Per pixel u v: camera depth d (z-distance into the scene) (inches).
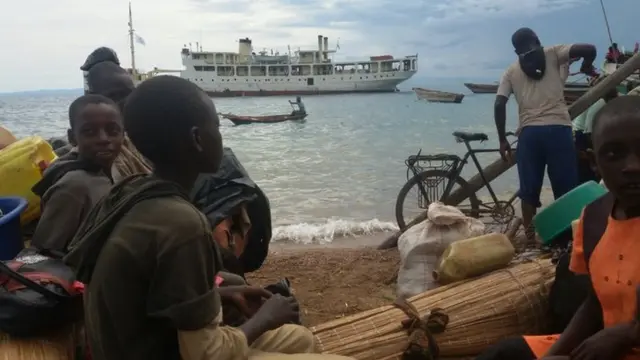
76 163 134.0
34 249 128.4
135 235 76.8
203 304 76.3
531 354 94.8
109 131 133.8
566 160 242.7
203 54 3356.3
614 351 76.0
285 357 91.0
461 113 1628.9
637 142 74.1
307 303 205.6
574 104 265.6
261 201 157.4
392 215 372.5
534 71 240.5
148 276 76.7
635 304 77.6
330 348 138.8
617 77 262.8
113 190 85.7
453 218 188.5
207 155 83.7
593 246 83.4
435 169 289.6
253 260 163.2
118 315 77.1
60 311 114.8
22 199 150.8
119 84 169.8
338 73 3447.3
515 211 311.1
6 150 162.4
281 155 719.7
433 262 187.5
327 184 498.3
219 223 142.7
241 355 83.5
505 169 279.9
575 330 88.8
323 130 1127.0
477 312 148.8
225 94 3376.0
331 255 266.1
